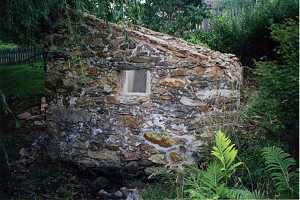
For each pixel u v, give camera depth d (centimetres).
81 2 737
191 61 730
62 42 803
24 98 1134
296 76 576
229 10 1197
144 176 761
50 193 733
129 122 770
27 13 682
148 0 1250
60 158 827
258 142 682
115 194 731
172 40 858
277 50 721
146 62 752
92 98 794
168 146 746
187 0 1345
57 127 831
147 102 756
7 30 738
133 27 845
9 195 716
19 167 810
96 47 782
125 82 775
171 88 741
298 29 585
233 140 694
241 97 821
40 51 862
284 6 1038
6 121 973
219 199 525
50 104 836
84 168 804
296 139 630
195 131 733
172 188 661
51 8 746
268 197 541
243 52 1141
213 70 732
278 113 627
